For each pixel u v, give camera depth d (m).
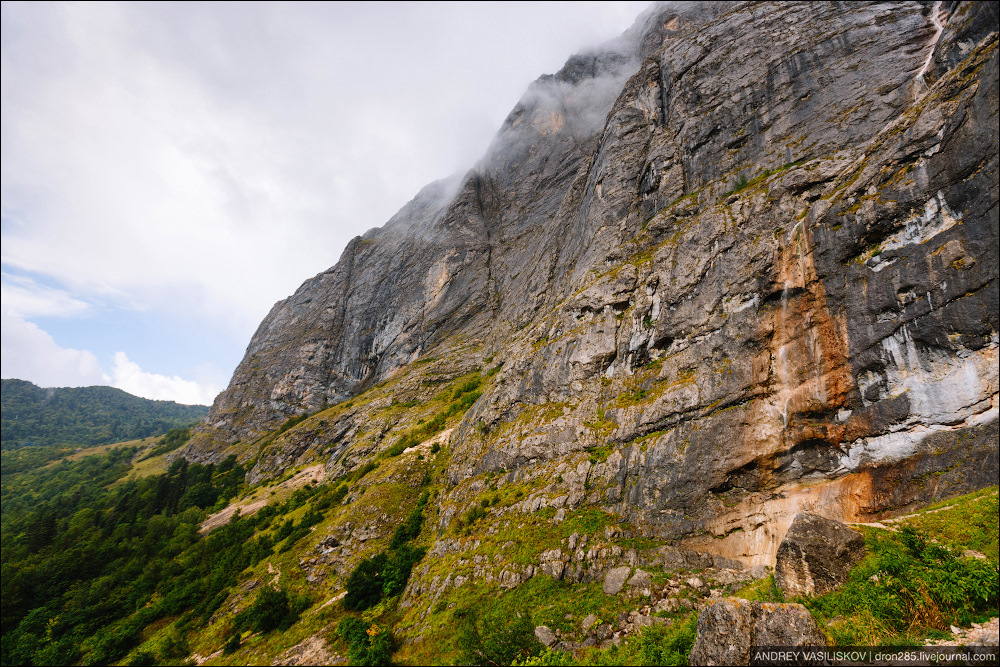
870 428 23.22
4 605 57.84
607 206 53.41
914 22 35.94
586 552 28.05
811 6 43.66
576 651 20.34
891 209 25.08
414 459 58.34
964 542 14.80
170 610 51.16
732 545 25.31
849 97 36.16
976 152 22.19
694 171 44.59
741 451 27.09
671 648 15.86
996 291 20.20
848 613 13.41
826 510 23.22
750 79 43.62
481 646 22.06
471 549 33.34
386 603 34.91
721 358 30.91
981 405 19.88
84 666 45.34
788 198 32.62
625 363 37.94
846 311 25.77
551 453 37.69
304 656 31.75
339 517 52.53
